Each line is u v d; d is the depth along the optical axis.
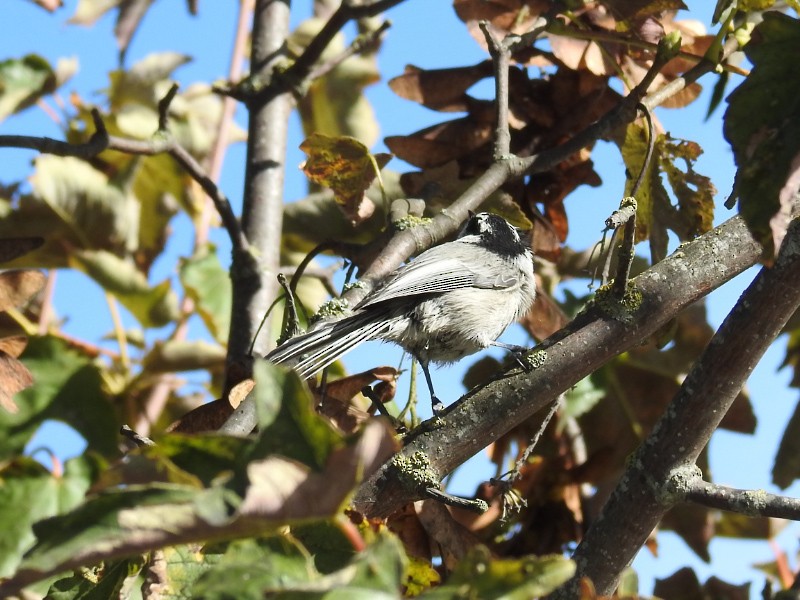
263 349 7.07
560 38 7.38
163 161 8.66
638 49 7.47
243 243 7.27
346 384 5.84
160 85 9.11
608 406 7.43
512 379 5.14
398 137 7.65
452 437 5.04
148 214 8.68
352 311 6.54
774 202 3.61
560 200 7.85
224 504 2.93
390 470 4.97
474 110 7.70
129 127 8.73
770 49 3.71
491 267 8.05
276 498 2.92
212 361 7.47
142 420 7.36
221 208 7.15
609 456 7.01
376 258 6.71
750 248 5.38
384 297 7.32
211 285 7.79
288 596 2.94
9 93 8.50
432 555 5.62
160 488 3.01
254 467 2.92
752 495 4.82
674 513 7.39
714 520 7.55
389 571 2.97
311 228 8.34
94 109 6.39
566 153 6.96
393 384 5.94
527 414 5.15
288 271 8.12
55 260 8.11
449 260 7.99
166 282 7.88
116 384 7.46
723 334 5.00
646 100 6.94
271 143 8.05
